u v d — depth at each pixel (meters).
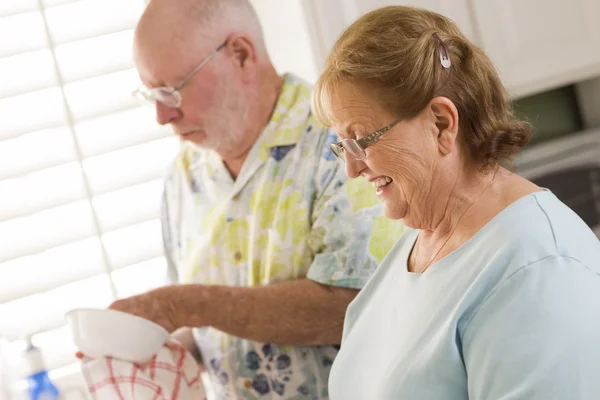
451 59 0.95
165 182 1.67
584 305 0.85
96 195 2.03
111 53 2.05
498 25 2.41
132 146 2.05
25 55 2.02
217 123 1.47
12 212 1.99
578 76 2.52
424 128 0.96
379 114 0.95
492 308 0.89
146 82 1.47
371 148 0.97
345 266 1.37
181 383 1.36
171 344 1.39
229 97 1.46
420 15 0.98
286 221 1.44
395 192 1.02
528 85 2.47
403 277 1.09
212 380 1.54
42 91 2.02
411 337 1.00
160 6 1.44
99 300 2.04
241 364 1.48
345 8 2.12
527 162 2.36
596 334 0.84
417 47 0.94
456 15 2.36
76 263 2.02
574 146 2.40
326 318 1.39
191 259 1.58
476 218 0.98
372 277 1.21
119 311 1.33
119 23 2.06
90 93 2.04
